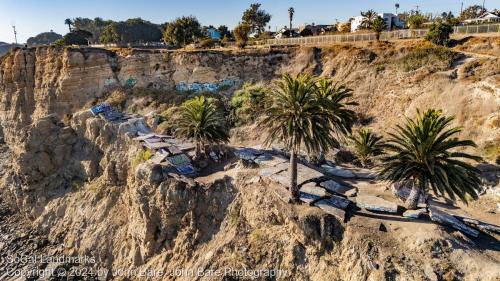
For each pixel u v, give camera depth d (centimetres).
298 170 3612
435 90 4603
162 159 4141
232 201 3500
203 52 6838
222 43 9531
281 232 3055
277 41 8656
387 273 2433
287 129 2742
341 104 3116
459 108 4131
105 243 4112
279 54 6675
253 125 5409
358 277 2533
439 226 2692
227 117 5791
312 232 2848
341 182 3569
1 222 5034
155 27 16200
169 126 5253
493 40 5081
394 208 2888
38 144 5188
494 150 3412
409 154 2706
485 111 3859
